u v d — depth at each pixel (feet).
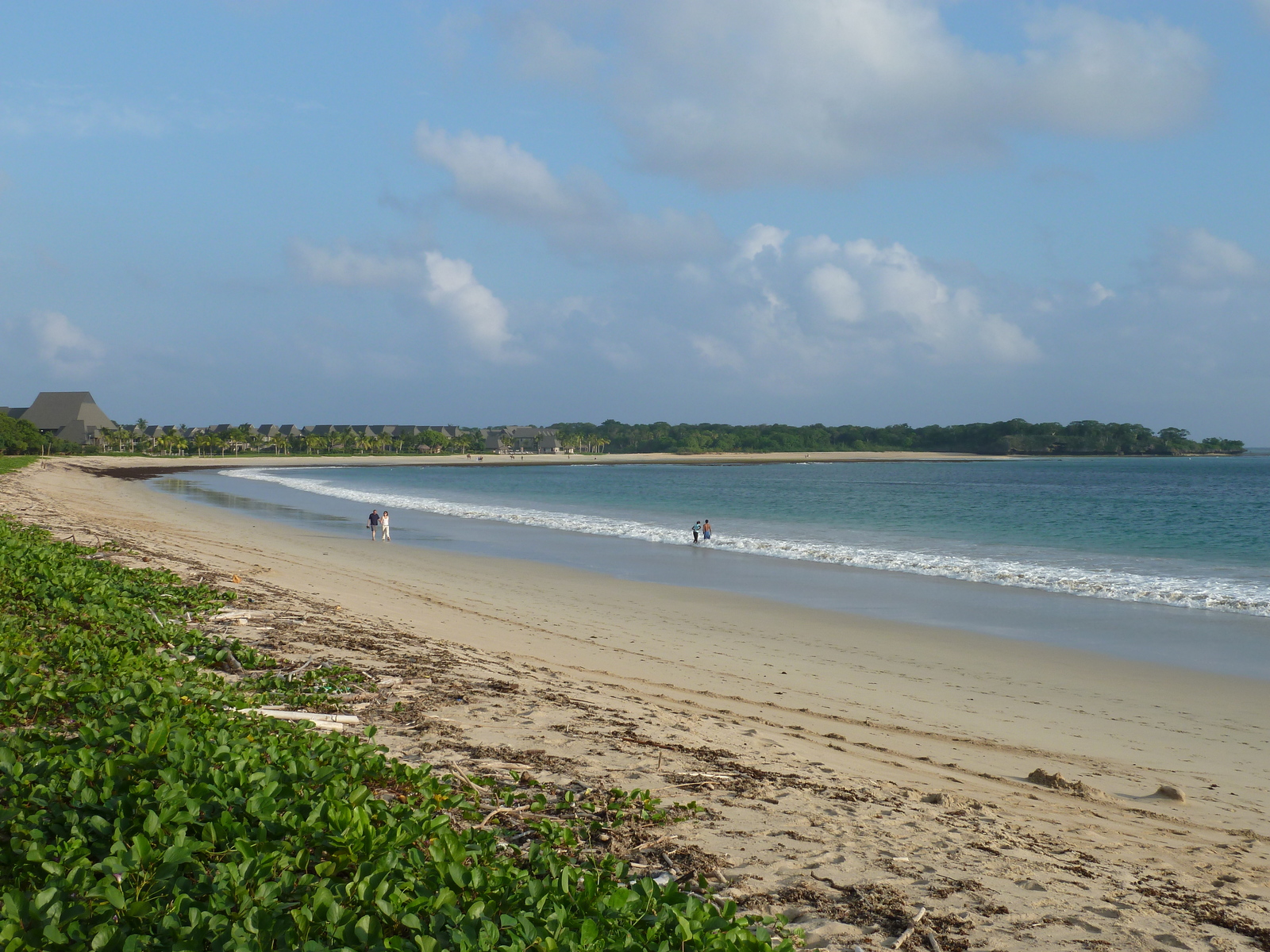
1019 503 209.15
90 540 72.33
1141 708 41.68
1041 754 33.35
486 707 30.32
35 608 35.45
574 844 18.16
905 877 18.56
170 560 63.00
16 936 10.66
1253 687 45.83
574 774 23.45
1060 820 24.64
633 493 250.16
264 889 12.60
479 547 105.19
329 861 14.10
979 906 17.43
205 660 32.14
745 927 13.50
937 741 33.96
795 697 39.99
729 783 24.06
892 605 68.74
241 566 67.51
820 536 126.00
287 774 17.26
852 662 49.21
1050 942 16.14
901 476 421.18
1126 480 373.20
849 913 16.55
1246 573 88.63
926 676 46.55
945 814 23.62
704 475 419.95
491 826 18.75
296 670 32.37
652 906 14.01
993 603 70.28
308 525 126.21
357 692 30.68
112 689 22.21
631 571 86.22
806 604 68.90
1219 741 36.78
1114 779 30.66
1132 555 103.86
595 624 56.49
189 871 13.24
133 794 15.07
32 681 22.27
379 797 18.58
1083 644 55.67
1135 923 17.31
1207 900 19.21
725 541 114.93
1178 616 65.57
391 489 250.78
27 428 413.39
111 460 395.55
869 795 24.61
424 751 24.13
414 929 12.19
